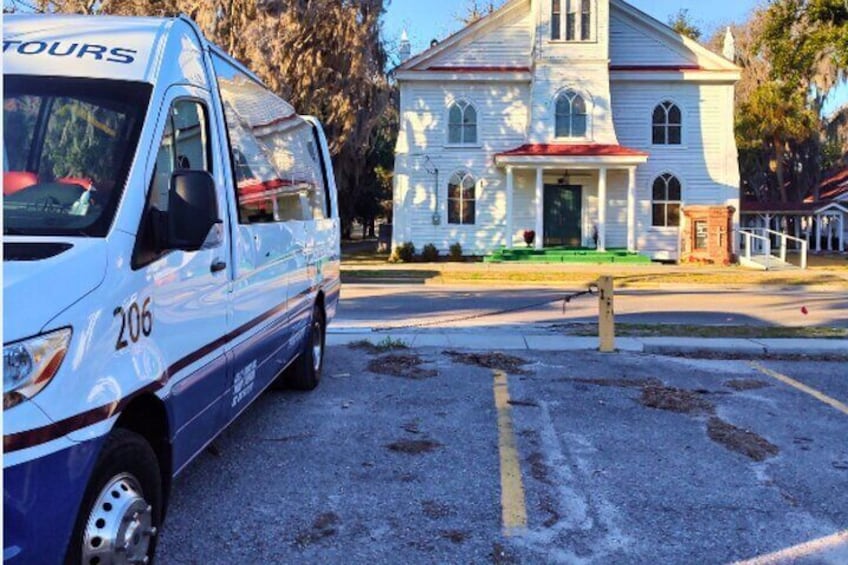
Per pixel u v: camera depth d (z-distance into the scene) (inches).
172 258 135.3
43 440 96.6
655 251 1128.2
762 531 162.1
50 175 124.9
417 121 1133.7
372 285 849.5
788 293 764.0
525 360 345.4
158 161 134.4
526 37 1137.4
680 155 1130.7
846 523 166.7
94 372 106.8
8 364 92.9
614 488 185.8
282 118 242.7
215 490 181.2
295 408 257.1
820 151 1967.3
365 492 181.3
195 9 813.9
